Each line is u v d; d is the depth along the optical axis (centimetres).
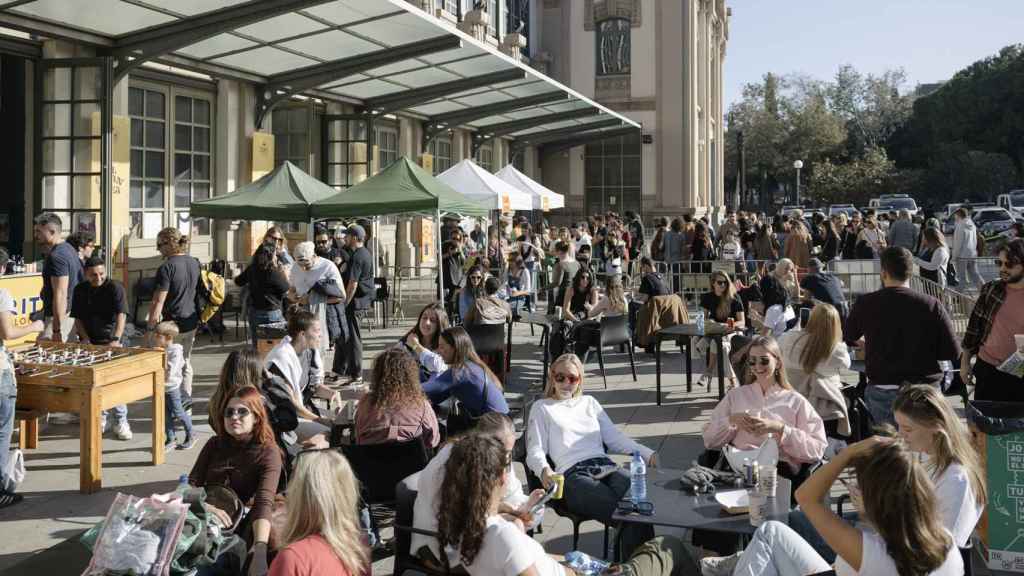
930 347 650
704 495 517
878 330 661
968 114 7150
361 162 2094
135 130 1538
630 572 430
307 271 1136
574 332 1233
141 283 1394
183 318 948
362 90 2011
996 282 686
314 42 1541
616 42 4078
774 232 2480
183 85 1633
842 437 725
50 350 799
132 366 770
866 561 362
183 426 870
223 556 464
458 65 1856
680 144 4028
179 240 950
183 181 1648
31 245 1340
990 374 686
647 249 2469
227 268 1691
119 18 1273
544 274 2338
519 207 1770
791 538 434
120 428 891
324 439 659
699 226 2141
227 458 538
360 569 386
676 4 4012
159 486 748
